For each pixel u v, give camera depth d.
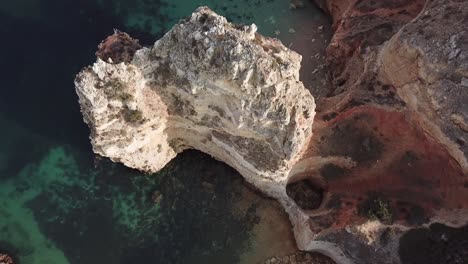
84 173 28.67
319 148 25.56
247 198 28.16
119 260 27.11
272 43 21.98
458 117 22.52
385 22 28.33
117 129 23.98
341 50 29.30
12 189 28.47
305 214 25.84
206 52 21.05
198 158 28.58
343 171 26.03
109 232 27.62
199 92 23.05
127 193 28.31
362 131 25.45
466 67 22.22
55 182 28.56
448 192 24.34
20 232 27.67
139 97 23.17
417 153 24.83
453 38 22.84
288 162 24.11
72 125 29.75
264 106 21.98
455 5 23.97
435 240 23.89
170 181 28.41
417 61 23.58
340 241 24.94
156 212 27.97
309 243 25.91
